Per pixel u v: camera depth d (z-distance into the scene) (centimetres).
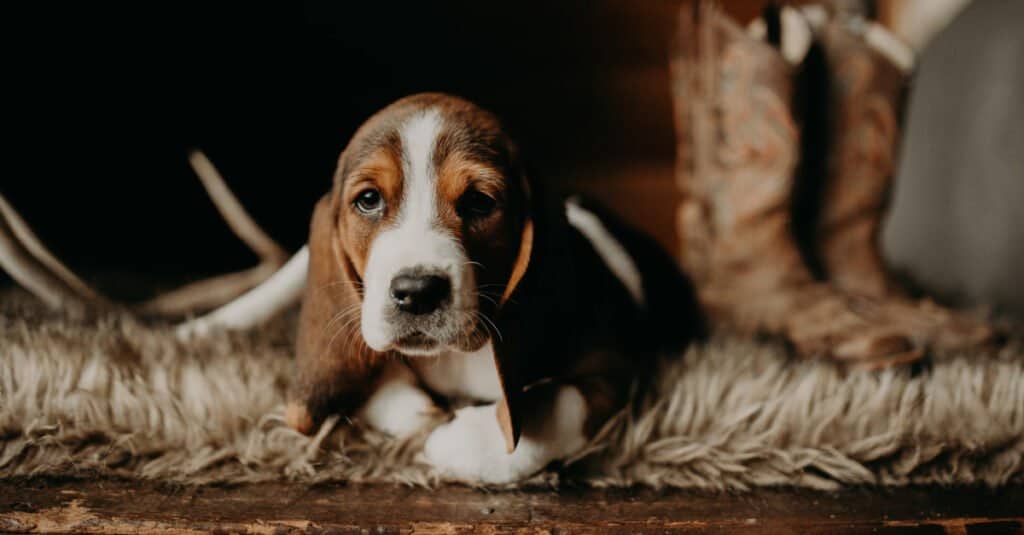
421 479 66
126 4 130
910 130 144
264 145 142
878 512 64
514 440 64
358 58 167
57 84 125
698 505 65
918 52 150
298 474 67
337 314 66
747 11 178
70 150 126
